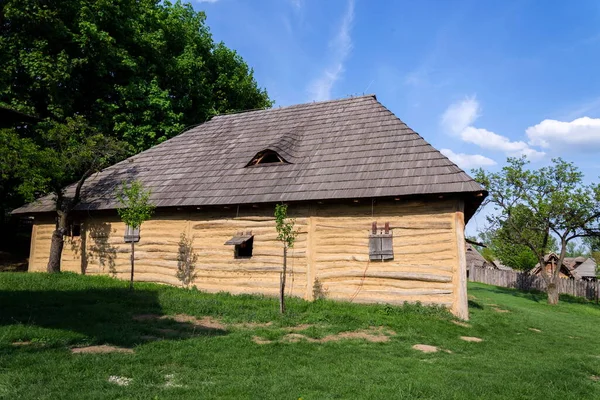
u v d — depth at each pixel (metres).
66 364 5.89
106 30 22.08
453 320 11.05
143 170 17.97
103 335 7.58
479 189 11.34
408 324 10.02
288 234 11.57
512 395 5.66
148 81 24.19
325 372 6.22
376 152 14.11
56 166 14.93
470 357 7.95
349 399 5.16
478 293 24.97
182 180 16.28
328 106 18.59
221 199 14.28
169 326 9.05
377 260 12.41
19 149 14.12
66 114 20.28
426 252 11.94
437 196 11.91
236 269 14.08
